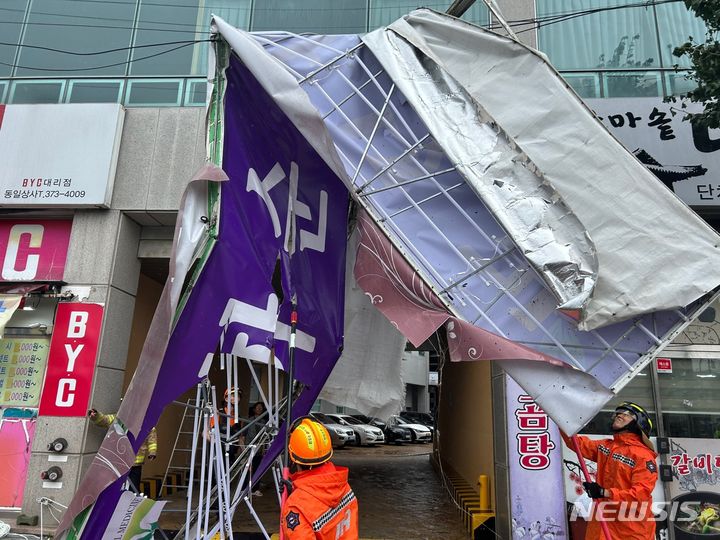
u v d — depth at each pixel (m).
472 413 7.99
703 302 3.25
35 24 8.14
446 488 9.00
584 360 3.29
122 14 8.15
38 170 7.02
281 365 3.54
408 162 3.93
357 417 21.20
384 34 4.00
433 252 3.67
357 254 3.90
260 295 3.38
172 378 3.03
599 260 3.20
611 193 3.29
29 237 7.26
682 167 6.27
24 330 6.90
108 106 7.23
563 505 5.37
